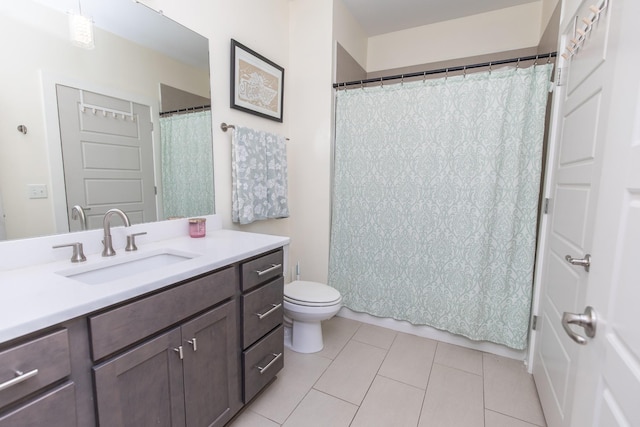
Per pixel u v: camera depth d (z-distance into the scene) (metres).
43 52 1.09
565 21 1.56
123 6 1.33
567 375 1.18
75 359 0.77
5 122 1.02
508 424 1.41
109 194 1.32
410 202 2.17
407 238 2.20
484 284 1.98
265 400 1.55
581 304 1.11
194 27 1.64
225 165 1.90
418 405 1.53
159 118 1.51
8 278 0.95
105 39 1.27
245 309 1.33
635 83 0.60
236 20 1.90
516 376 1.78
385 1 2.37
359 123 2.28
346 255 2.42
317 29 2.30
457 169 1.99
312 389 1.63
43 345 0.70
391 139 2.19
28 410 0.67
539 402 1.56
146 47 1.43
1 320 0.66
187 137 1.65
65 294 0.81
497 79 1.84
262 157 2.05
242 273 1.31
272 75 2.21
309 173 2.46
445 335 2.16
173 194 1.60
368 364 1.87
